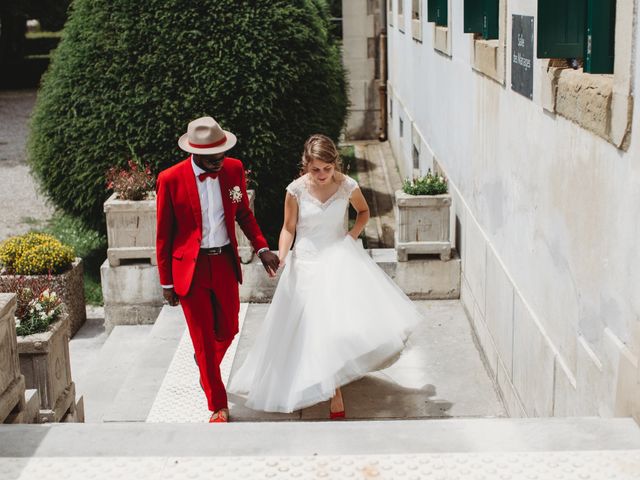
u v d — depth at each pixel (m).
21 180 14.87
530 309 4.64
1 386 3.54
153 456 2.87
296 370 4.89
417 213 7.34
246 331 6.77
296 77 8.93
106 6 8.70
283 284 5.06
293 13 9.03
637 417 2.94
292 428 3.10
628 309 3.02
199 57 8.68
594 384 3.42
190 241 4.84
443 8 8.17
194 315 4.88
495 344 5.71
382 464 2.76
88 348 7.54
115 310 7.66
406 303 5.12
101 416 5.97
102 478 2.74
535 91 4.38
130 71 8.66
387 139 17.02
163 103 8.64
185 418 5.20
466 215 6.99
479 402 5.48
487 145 5.97
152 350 6.39
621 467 2.69
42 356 4.92
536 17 4.06
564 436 2.95
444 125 8.32
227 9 8.80
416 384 5.72
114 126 8.71
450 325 6.86
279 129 9.04
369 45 16.75
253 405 5.03
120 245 7.54
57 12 30.64
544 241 4.31
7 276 7.60
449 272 7.43
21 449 2.98
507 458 2.78
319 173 4.82
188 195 4.80
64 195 9.09
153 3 8.66
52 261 7.71
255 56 8.75
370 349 4.76
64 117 8.78
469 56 6.64
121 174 7.77
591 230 3.47
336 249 5.00
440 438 2.98
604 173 3.28
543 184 4.31
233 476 2.72
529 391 4.68
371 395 5.50
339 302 4.86
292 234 5.08
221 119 8.75
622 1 3.00
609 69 3.38
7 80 30.77
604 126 3.20
